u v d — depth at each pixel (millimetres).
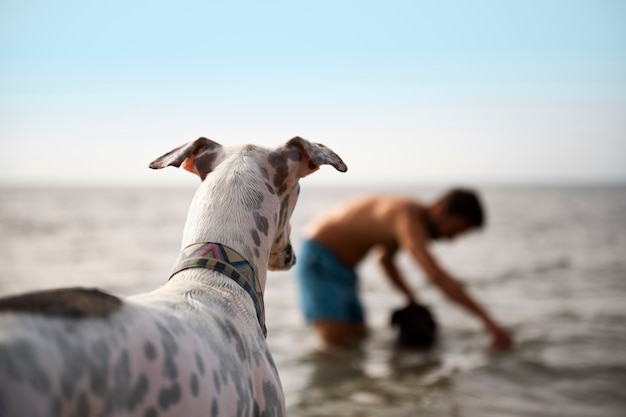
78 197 26516
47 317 541
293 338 2875
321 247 2732
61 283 4027
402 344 2684
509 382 2232
